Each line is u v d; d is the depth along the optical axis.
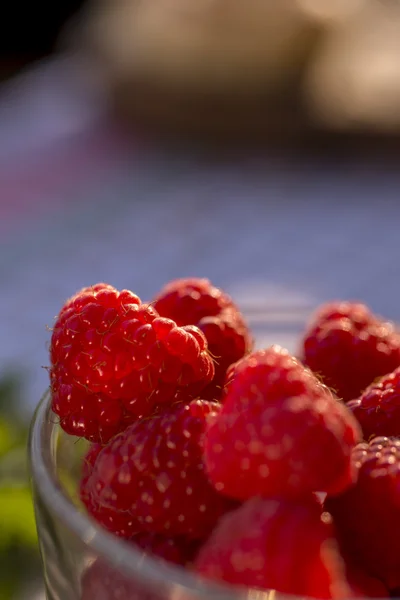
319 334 0.23
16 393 0.34
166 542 0.19
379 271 0.65
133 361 0.20
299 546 0.17
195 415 0.19
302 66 0.82
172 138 0.87
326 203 0.77
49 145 0.88
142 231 0.72
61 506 0.17
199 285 0.23
